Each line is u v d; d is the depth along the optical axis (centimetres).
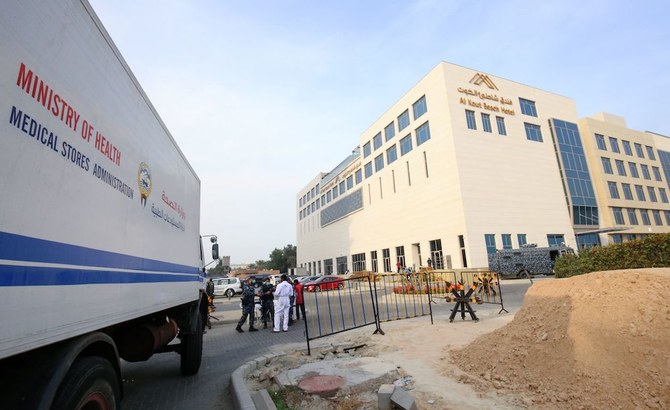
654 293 463
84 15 299
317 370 612
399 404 430
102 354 316
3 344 184
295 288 1411
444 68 3659
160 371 725
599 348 453
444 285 1950
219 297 3688
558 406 418
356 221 5491
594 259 1189
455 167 3431
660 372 394
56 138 247
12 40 207
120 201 357
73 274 258
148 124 459
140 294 404
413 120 4106
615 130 5044
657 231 4991
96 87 315
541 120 4241
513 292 1928
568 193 4147
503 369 533
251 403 478
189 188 708
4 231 191
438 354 687
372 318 1283
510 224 3556
